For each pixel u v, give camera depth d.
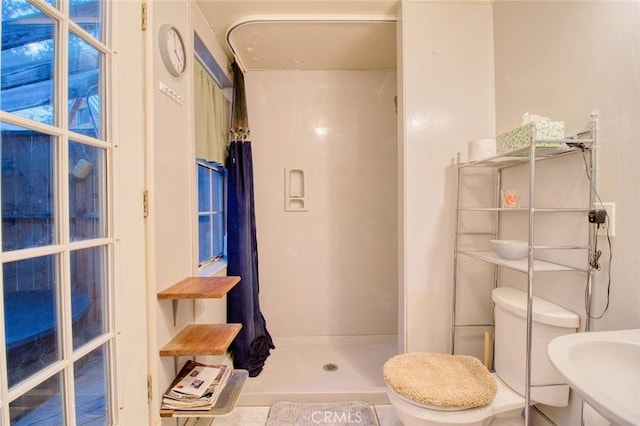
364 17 1.75
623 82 0.96
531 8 1.38
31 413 0.75
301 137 2.39
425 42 1.66
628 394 0.80
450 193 1.67
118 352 1.01
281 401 1.68
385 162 2.41
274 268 2.40
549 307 1.21
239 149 2.09
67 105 0.83
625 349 0.83
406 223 1.67
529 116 1.14
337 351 2.28
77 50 0.88
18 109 0.71
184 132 1.44
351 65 2.31
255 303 2.17
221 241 2.33
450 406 1.10
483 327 1.70
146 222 1.14
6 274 0.69
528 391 1.09
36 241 0.76
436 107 1.67
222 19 1.75
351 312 2.42
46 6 0.77
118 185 1.02
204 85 1.78
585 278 1.10
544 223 1.30
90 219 0.94
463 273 1.69
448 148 1.67
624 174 0.96
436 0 1.66
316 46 2.04
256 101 2.38
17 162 0.71
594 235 1.06
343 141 2.40
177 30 1.33
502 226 1.62
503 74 1.60
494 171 1.67
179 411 1.18
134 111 1.09
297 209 2.39
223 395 1.30
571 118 1.17
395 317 2.42
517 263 1.23
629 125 0.95
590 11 1.08
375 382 1.83
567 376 0.68
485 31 1.68
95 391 0.95
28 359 0.74
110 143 1.00
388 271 2.42
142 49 1.13
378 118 2.40
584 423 1.04
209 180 2.12
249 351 1.97
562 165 1.21
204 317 1.64
